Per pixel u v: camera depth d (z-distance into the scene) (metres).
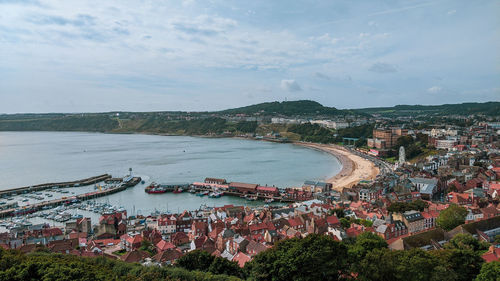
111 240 188.50
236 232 171.38
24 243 174.88
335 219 188.12
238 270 118.75
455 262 107.94
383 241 136.00
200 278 107.75
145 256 150.38
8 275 97.88
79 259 125.81
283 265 106.25
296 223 198.75
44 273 98.50
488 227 161.50
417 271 99.00
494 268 96.06
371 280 104.38
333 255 110.25
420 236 147.00
